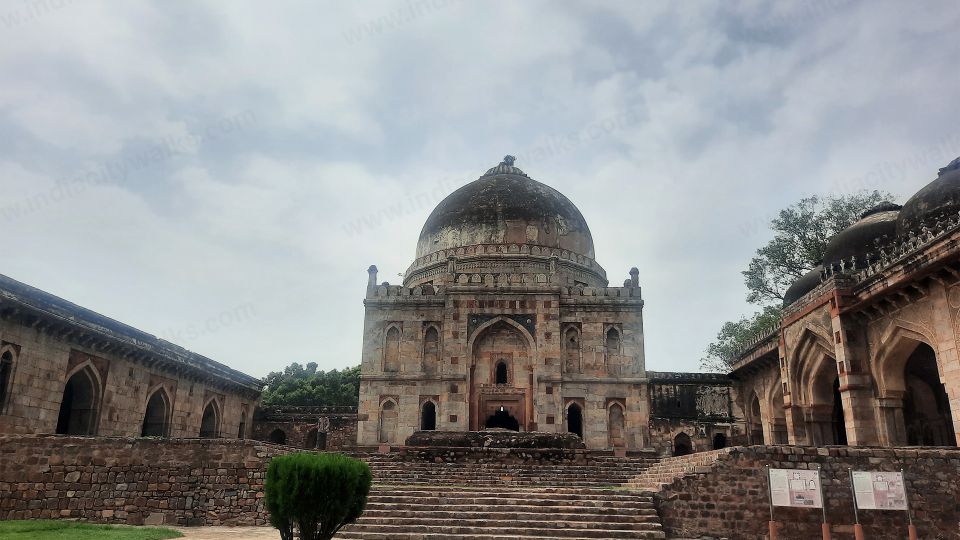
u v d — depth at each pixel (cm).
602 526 1452
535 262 3553
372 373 3108
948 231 1633
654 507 1524
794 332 2439
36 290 2141
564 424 3005
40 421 2103
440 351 3127
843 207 3431
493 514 1501
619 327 3175
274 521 1088
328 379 5000
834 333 2134
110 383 2464
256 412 3681
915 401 2306
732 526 1497
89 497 1681
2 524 1499
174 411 2870
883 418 1969
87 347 2353
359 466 1144
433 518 1491
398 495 1614
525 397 3091
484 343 3169
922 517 1473
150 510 1667
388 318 3203
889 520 1471
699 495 1521
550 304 3162
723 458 1540
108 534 1350
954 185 2094
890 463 1510
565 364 3133
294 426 3641
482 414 3073
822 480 1506
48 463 1705
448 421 3000
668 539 1458
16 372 2016
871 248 2381
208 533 1464
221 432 3294
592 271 3716
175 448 1716
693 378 3412
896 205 2586
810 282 2597
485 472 2084
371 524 1462
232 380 3341
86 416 2364
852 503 1472
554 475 2083
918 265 1752
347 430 3562
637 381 3072
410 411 3050
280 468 1091
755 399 3200
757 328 3703
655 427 3259
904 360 1983
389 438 3017
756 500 1509
